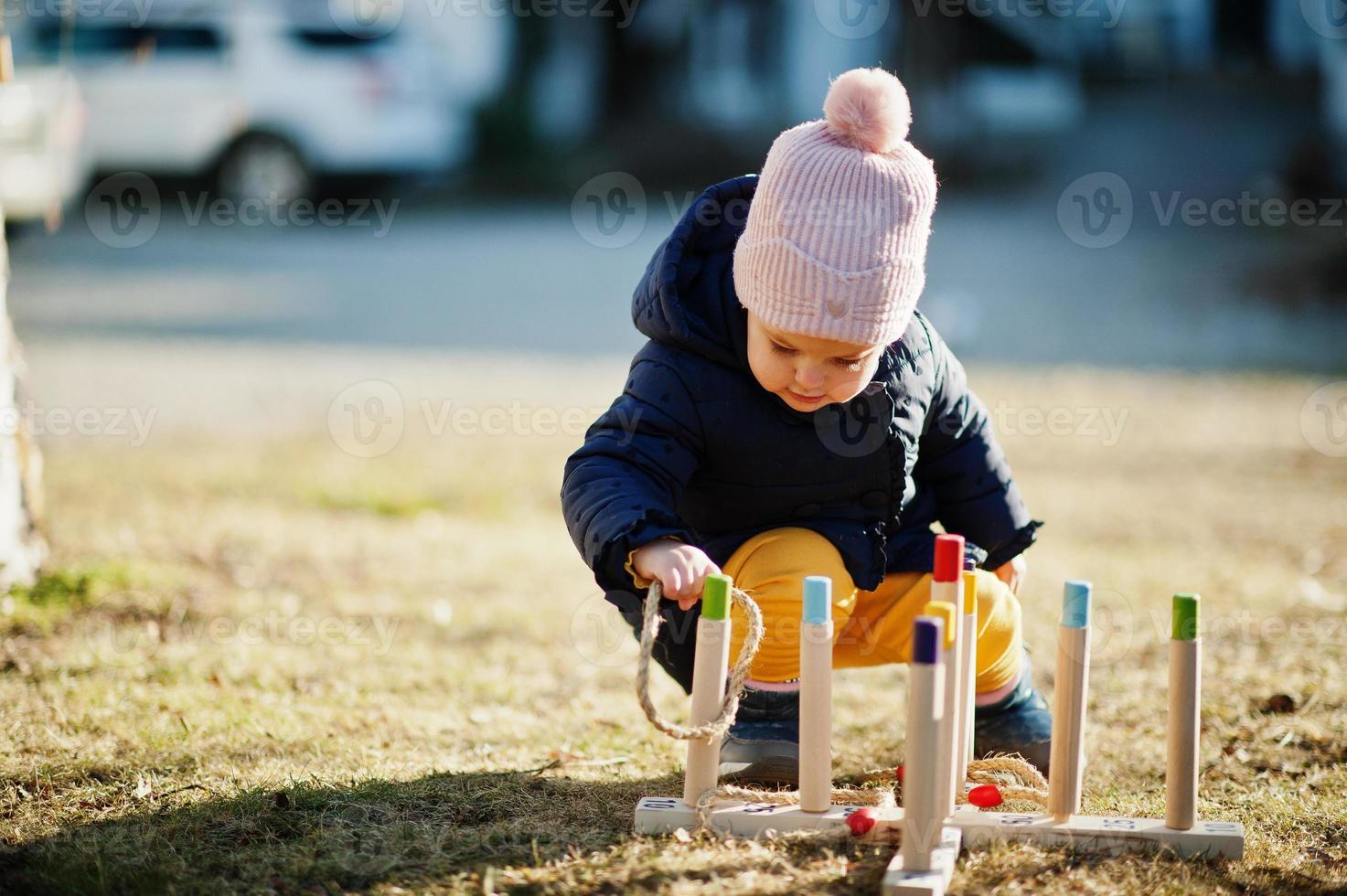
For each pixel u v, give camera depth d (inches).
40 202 605.0
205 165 1066.1
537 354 692.7
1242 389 624.1
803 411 174.7
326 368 639.1
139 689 234.1
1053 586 329.4
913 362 187.0
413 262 988.6
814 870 155.5
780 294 163.6
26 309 773.3
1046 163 1219.2
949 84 1234.6
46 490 401.7
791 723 182.5
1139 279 901.8
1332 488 450.9
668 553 161.2
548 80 1369.3
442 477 451.8
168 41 1042.1
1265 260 929.5
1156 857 161.3
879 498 187.2
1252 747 215.6
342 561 343.0
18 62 876.6
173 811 179.9
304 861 162.7
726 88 1352.1
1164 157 1171.9
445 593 319.6
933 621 146.7
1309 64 1272.1
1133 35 1298.0
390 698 240.2
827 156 165.3
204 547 343.6
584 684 257.1
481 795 186.7
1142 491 444.1
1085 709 166.2
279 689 241.1
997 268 934.4
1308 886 159.5
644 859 159.0
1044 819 166.4
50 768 194.9
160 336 708.0
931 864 149.1
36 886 158.9
